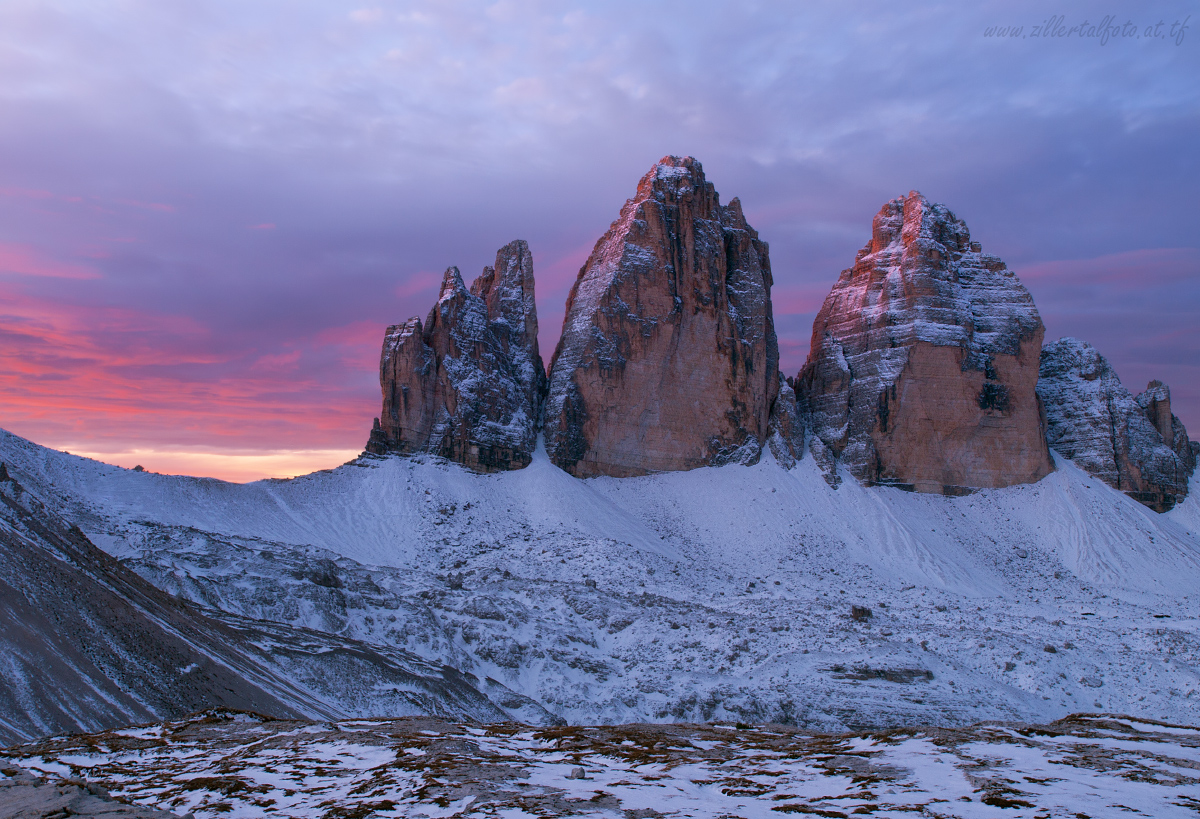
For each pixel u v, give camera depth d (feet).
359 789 95.45
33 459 413.59
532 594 376.07
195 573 310.86
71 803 79.92
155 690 169.07
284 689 212.02
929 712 264.11
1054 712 281.13
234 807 90.07
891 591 460.14
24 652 153.38
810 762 111.86
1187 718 280.10
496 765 105.29
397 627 310.45
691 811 85.25
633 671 302.04
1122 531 558.97
